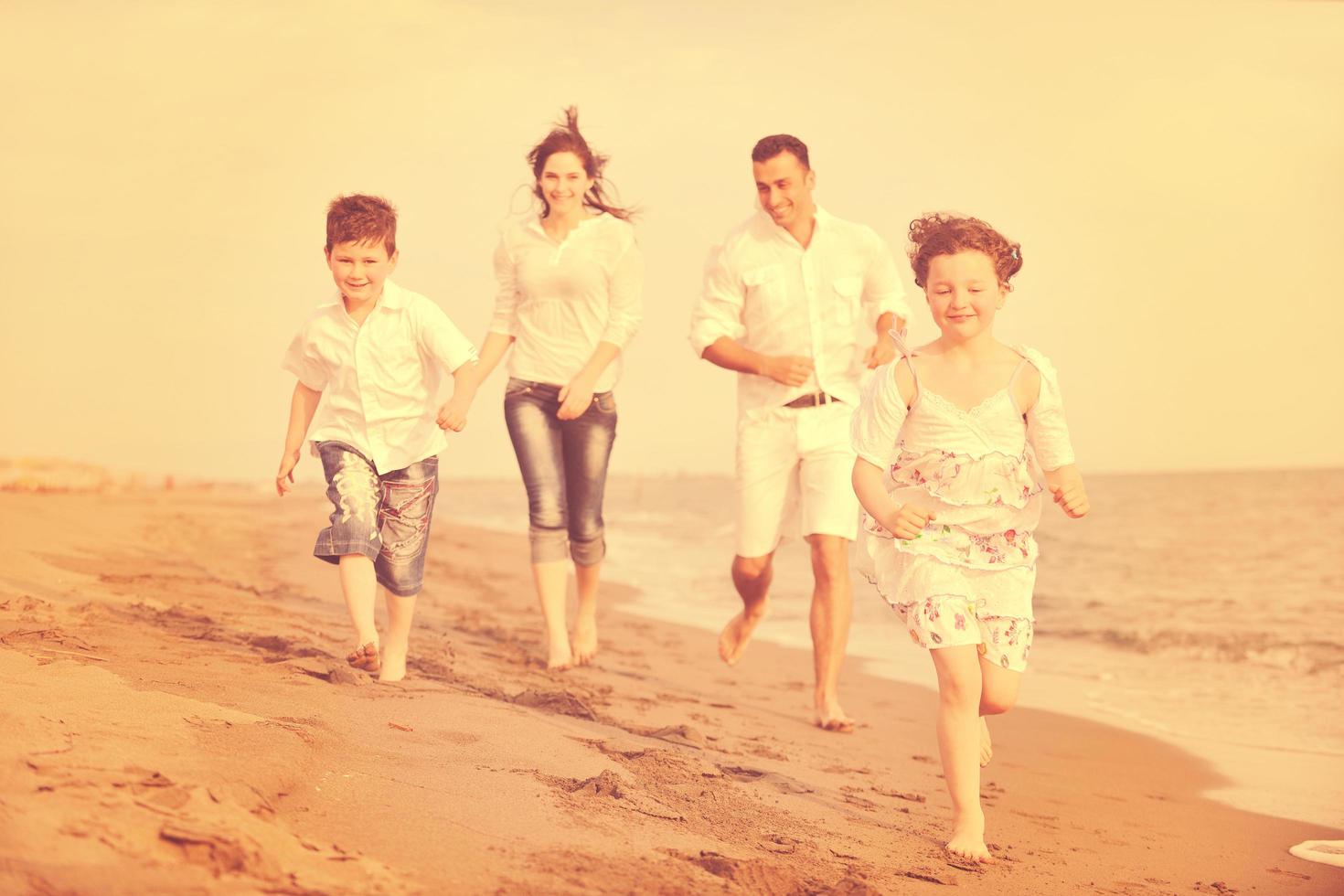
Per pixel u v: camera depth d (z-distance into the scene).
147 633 3.86
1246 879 2.86
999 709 2.89
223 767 2.11
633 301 4.84
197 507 13.77
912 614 2.79
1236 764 4.48
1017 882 2.52
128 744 2.12
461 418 3.65
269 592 6.40
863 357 4.63
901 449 2.93
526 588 9.58
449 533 15.86
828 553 4.51
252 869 1.65
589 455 4.95
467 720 3.08
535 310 4.79
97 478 14.44
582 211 4.79
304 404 3.88
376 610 6.04
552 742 2.98
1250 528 20.42
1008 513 2.86
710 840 2.36
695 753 3.42
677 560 13.28
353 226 3.62
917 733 4.67
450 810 2.18
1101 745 4.85
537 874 1.90
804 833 2.62
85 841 1.62
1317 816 3.67
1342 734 5.11
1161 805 3.79
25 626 3.56
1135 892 2.59
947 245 2.82
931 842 2.80
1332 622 8.90
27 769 1.84
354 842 1.92
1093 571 14.20
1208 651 7.68
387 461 3.73
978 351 2.89
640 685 4.97
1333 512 23.97
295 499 18.83
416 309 3.75
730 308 4.61
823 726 4.55
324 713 2.84
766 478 4.59
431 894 1.73
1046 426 2.89
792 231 4.52
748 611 4.86
